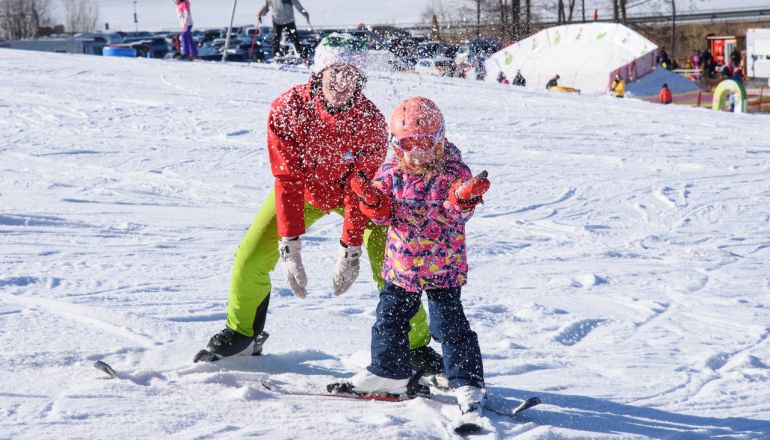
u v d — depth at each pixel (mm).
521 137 13555
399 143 3176
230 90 16906
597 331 4844
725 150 13109
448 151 3359
